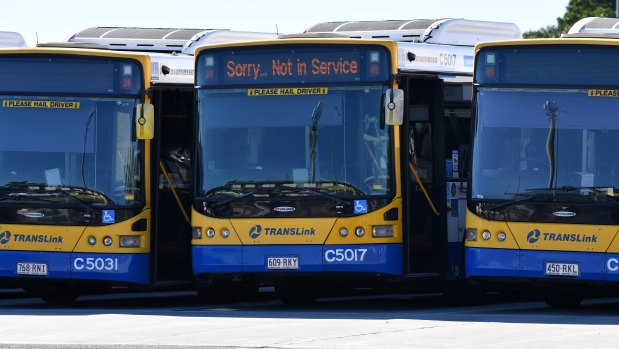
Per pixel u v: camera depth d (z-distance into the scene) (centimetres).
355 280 5350
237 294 6156
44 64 5606
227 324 4694
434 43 5981
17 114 5603
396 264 5362
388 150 5356
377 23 6378
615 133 5209
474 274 5312
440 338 4206
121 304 6081
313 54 5450
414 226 5528
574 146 5238
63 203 5534
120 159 5544
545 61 5306
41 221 5538
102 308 5666
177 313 5238
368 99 5391
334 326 4581
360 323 4688
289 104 5450
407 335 4291
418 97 5678
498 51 5362
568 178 5219
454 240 5759
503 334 4312
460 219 5800
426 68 5681
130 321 4834
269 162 5425
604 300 6400
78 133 5569
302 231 5347
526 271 5209
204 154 5503
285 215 5362
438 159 5712
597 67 5256
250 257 5381
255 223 5384
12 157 5594
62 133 5578
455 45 6125
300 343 4094
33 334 4406
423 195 5612
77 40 6681
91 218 5512
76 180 5547
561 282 5169
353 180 5362
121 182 5534
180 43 6500
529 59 5322
